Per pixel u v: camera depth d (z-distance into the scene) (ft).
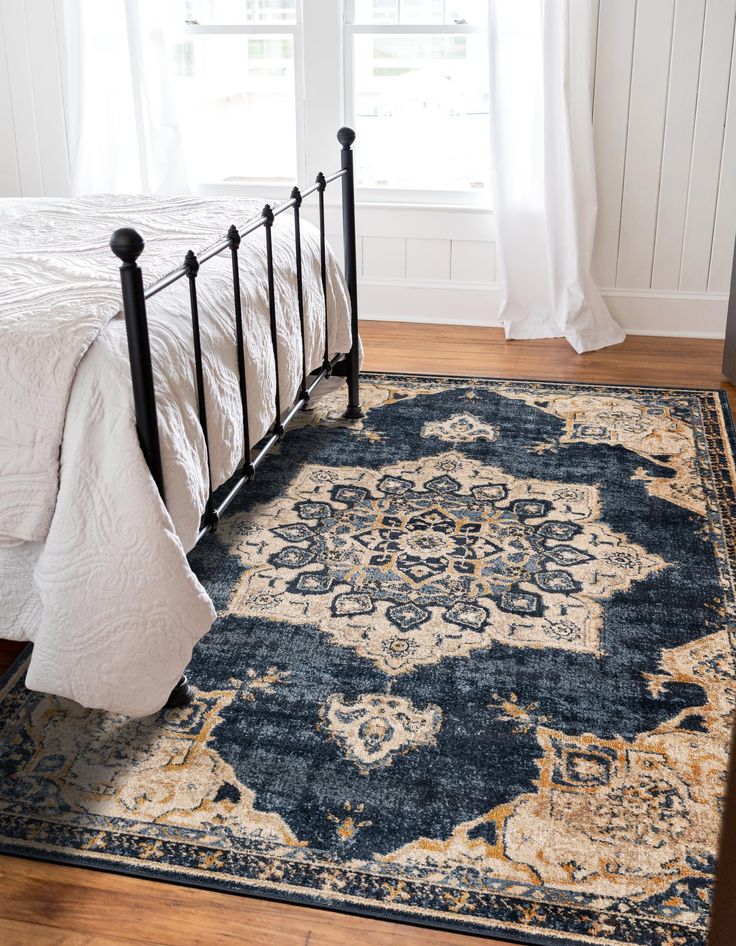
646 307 12.38
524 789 5.20
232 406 6.63
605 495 8.40
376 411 10.23
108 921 4.48
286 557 7.45
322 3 12.01
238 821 5.01
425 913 4.50
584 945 4.33
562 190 11.74
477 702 5.86
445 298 12.94
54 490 5.33
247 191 13.07
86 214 8.57
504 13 11.35
